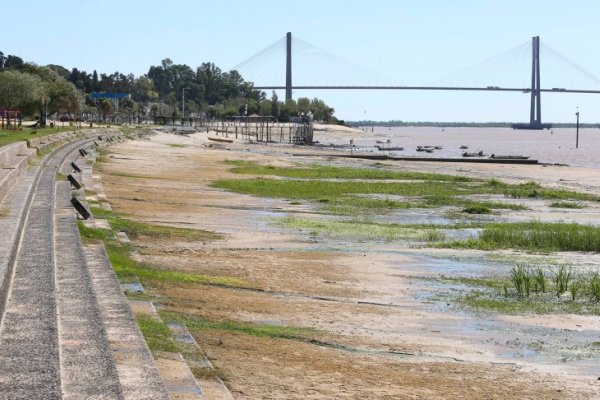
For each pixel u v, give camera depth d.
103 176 42.75
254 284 16.36
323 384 9.80
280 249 21.62
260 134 173.62
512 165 83.38
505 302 15.61
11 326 7.56
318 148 130.50
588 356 11.80
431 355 11.60
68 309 9.19
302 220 28.72
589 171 73.25
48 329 7.50
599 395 9.86
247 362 10.45
